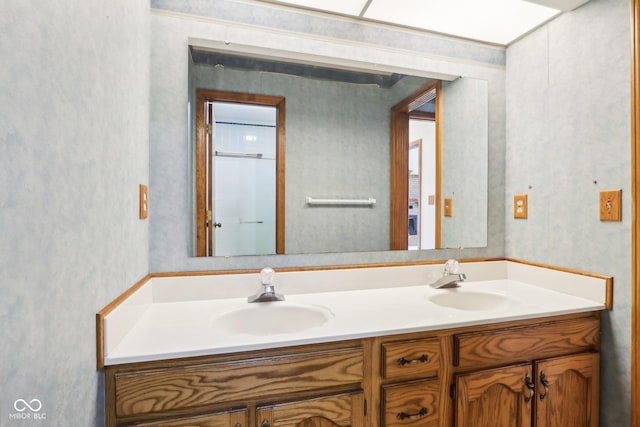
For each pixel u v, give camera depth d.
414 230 1.67
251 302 1.31
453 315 1.16
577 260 1.40
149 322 1.09
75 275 0.69
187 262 1.37
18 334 0.51
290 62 1.51
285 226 1.50
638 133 1.17
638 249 1.17
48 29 0.58
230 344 0.91
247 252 1.45
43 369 0.57
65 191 0.65
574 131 1.40
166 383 0.87
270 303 1.31
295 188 1.52
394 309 1.23
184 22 1.36
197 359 0.89
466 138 1.73
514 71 1.71
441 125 1.70
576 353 1.27
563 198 1.45
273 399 0.95
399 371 1.05
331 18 1.53
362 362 1.02
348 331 1.01
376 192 1.62
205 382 0.89
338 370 1.00
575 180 1.40
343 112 1.58
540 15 1.49
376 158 1.62
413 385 1.06
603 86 1.29
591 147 1.33
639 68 1.16
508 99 1.74
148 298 1.24
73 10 0.67
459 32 1.66
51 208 0.60
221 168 1.42
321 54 1.52
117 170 0.93
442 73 1.69
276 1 1.45
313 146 1.54
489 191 1.75
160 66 1.34
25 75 0.52
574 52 1.40
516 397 1.18
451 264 1.54
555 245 1.49
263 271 1.33
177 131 1.36
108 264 0.87
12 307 0.49
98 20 0.79
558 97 1.48
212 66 1.41
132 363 0.85
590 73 1.34
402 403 1.05
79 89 0.70
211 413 0.90
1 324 0.47
